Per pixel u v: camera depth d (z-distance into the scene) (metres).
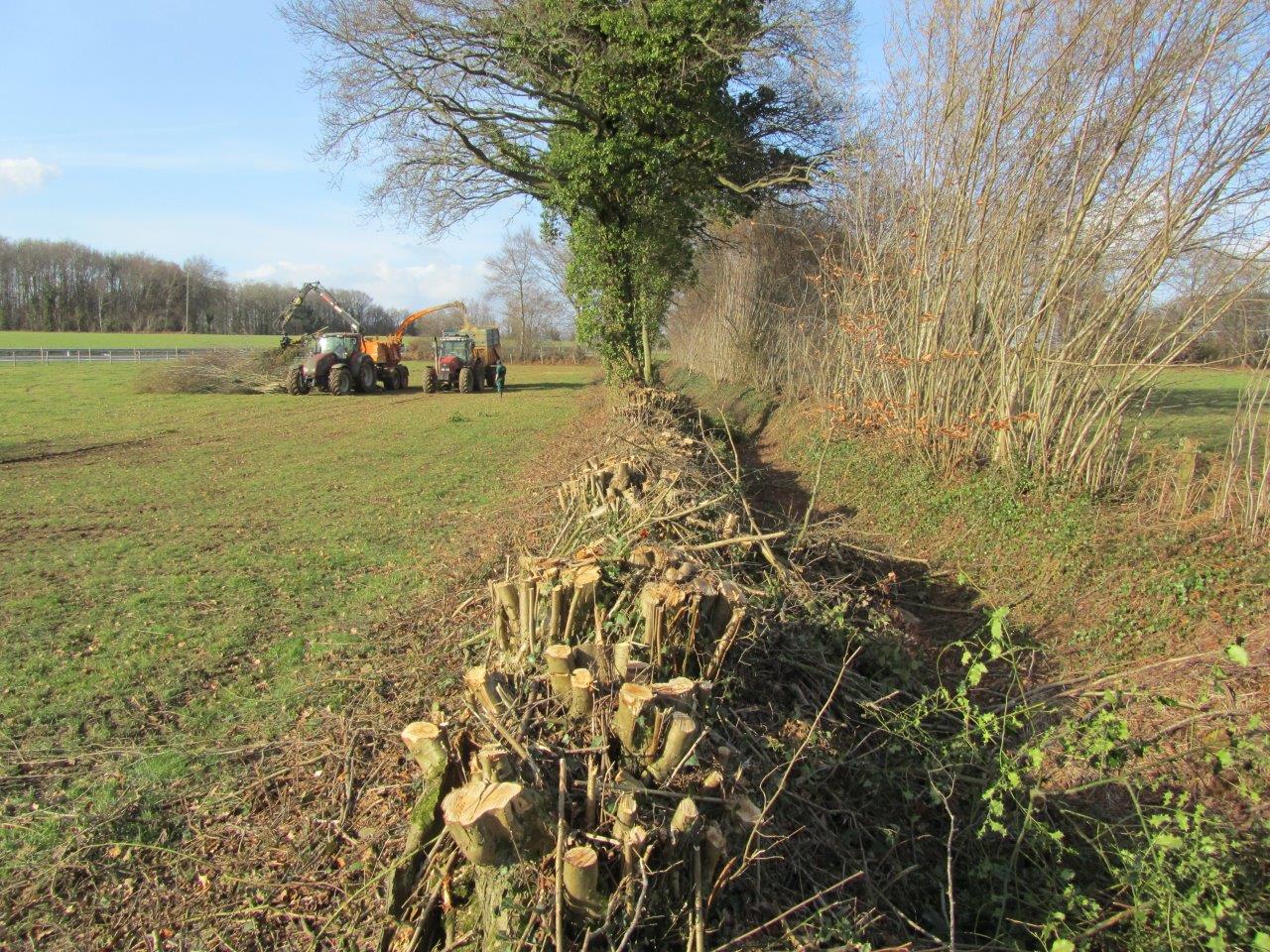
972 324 8.88
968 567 7.26
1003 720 4.16
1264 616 5.18
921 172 9.61
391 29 16.25
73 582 7.40
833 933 2.93
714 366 22.11
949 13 8.92
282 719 4.83
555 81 17.45
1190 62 6.39
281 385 29.03
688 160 18.12
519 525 8.42
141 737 4.67
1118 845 3.57
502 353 63.25
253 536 9.11
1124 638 5.61
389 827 3.75
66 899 3.45
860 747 4.32
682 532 6.00
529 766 3.01
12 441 16.94
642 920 2.69
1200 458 7.51
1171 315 7.00
